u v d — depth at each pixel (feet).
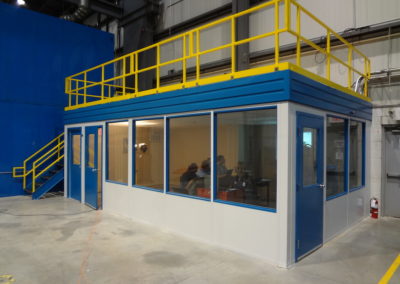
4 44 29.12
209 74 30.60
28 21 30.68
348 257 13.87
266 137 14.24
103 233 17.33
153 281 11.48
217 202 15.17
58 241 16.02
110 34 37.40
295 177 13.03
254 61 26.61
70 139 28.43
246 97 13.85
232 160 15.44
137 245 15.35
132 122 20.51
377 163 20.86
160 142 18.80
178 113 17.31
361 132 20.45
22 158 30.19
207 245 15.30
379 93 20.51
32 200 27.30
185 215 16.78
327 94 15.26
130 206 20.62
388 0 19.60
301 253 13.57
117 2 40.40
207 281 11.47
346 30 21.13
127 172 21.02
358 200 19.61
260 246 13.44
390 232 17.61
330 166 17.15
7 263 13.20
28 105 30.66
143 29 35.17
